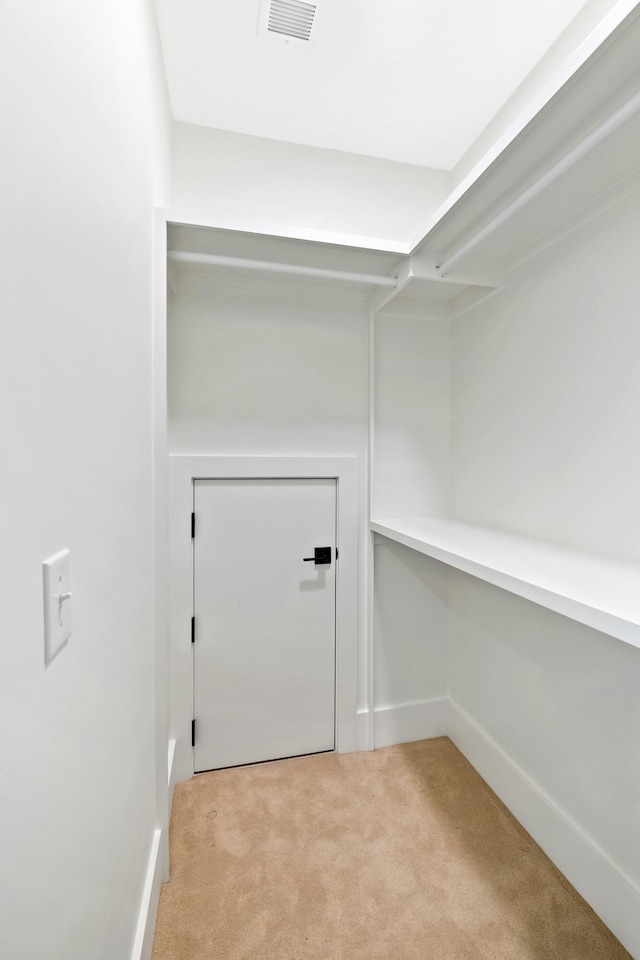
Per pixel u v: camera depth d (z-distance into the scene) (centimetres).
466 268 161
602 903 118
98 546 71
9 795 41
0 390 40
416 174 196
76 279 60
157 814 127
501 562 116
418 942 112
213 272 171
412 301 198
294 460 183
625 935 111
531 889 127
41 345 49
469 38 138
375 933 114
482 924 116
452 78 152
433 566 204
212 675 177
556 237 138
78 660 61
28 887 45
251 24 133
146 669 113
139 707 104
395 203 193
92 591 68
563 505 138
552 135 99
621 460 117
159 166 137
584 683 128
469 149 186
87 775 65
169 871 131
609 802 118
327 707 190
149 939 107
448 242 149
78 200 61
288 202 182
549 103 89
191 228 134
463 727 191
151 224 123
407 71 149
